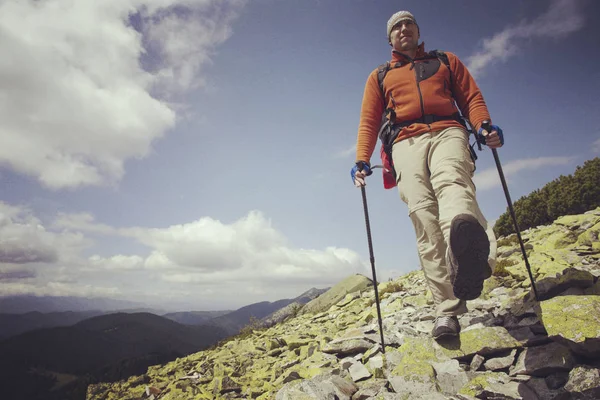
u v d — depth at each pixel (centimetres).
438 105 274
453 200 232
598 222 553
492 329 271
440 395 211
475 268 206
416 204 269
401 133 281
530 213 1301
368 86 314
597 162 1188
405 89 285
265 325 1049
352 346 359
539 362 222
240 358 573
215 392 430
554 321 230
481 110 276
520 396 199
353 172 303
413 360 264
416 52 305
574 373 201
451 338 279
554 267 400
